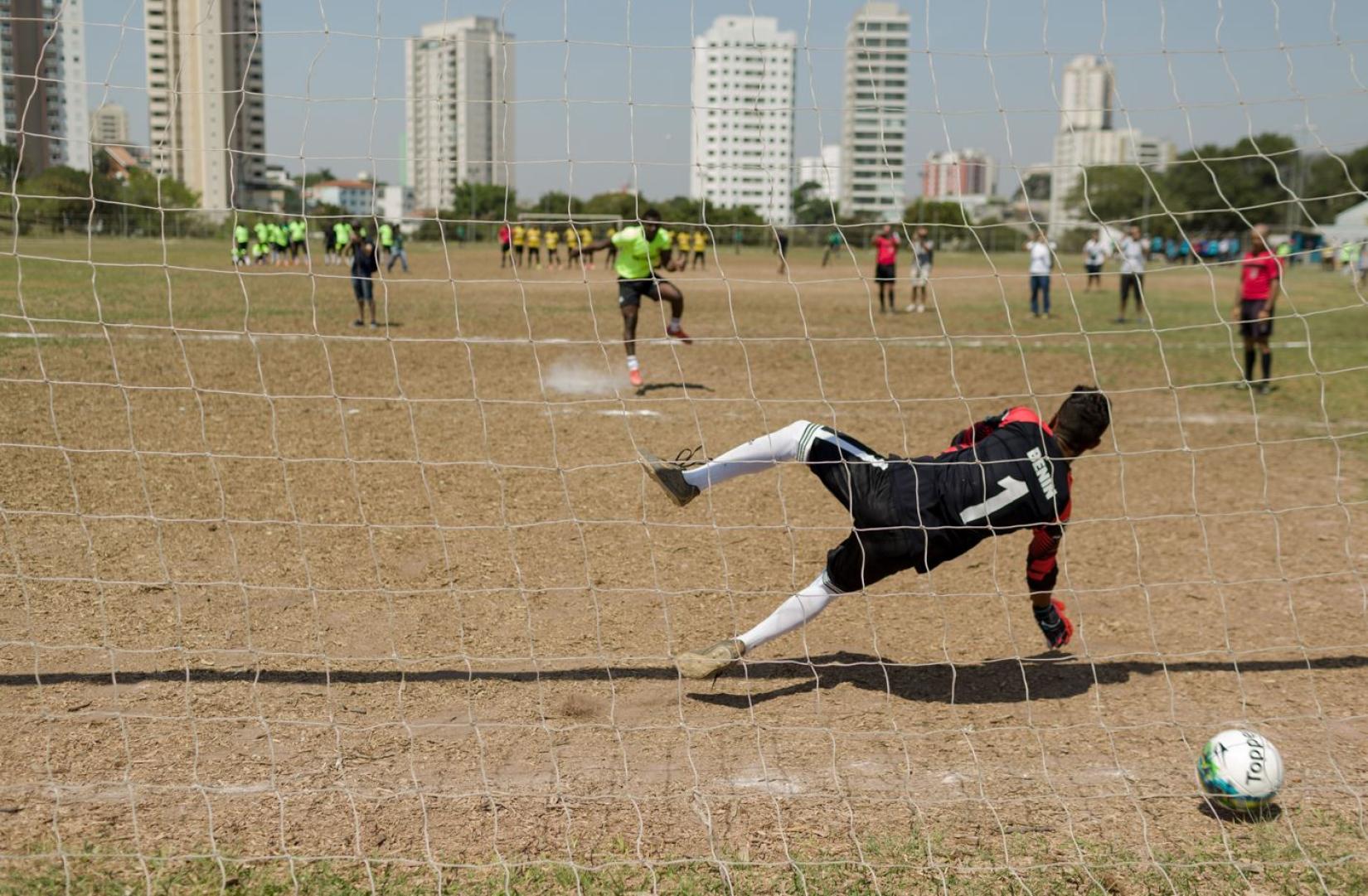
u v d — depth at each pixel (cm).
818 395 1123
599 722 397
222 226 2053
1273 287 1205
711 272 3319
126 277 2336
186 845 310
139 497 657
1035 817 339
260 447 802
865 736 392
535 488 716
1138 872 311
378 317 1870
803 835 325
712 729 393
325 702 402
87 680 412
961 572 579
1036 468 394
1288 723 409
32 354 1188
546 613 499
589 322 1886
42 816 322
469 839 318
